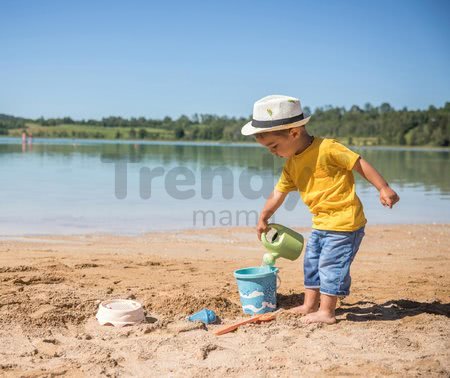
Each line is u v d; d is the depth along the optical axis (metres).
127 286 4.62
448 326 3.63
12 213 8.66
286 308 4.17
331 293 3.73
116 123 80.62
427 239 7.41
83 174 14.86
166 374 2.84
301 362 2.98
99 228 7.70
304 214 9.23
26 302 4.01
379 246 6.96
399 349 3.19
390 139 54.56
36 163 18.78
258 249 6.69
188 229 7.80
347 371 2.85
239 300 4.32
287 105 3.81
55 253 6.04
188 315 3.90
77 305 4.01
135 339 3.36
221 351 3.16
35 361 3.00
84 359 3.01
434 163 23.81
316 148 3.82
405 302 4.31
